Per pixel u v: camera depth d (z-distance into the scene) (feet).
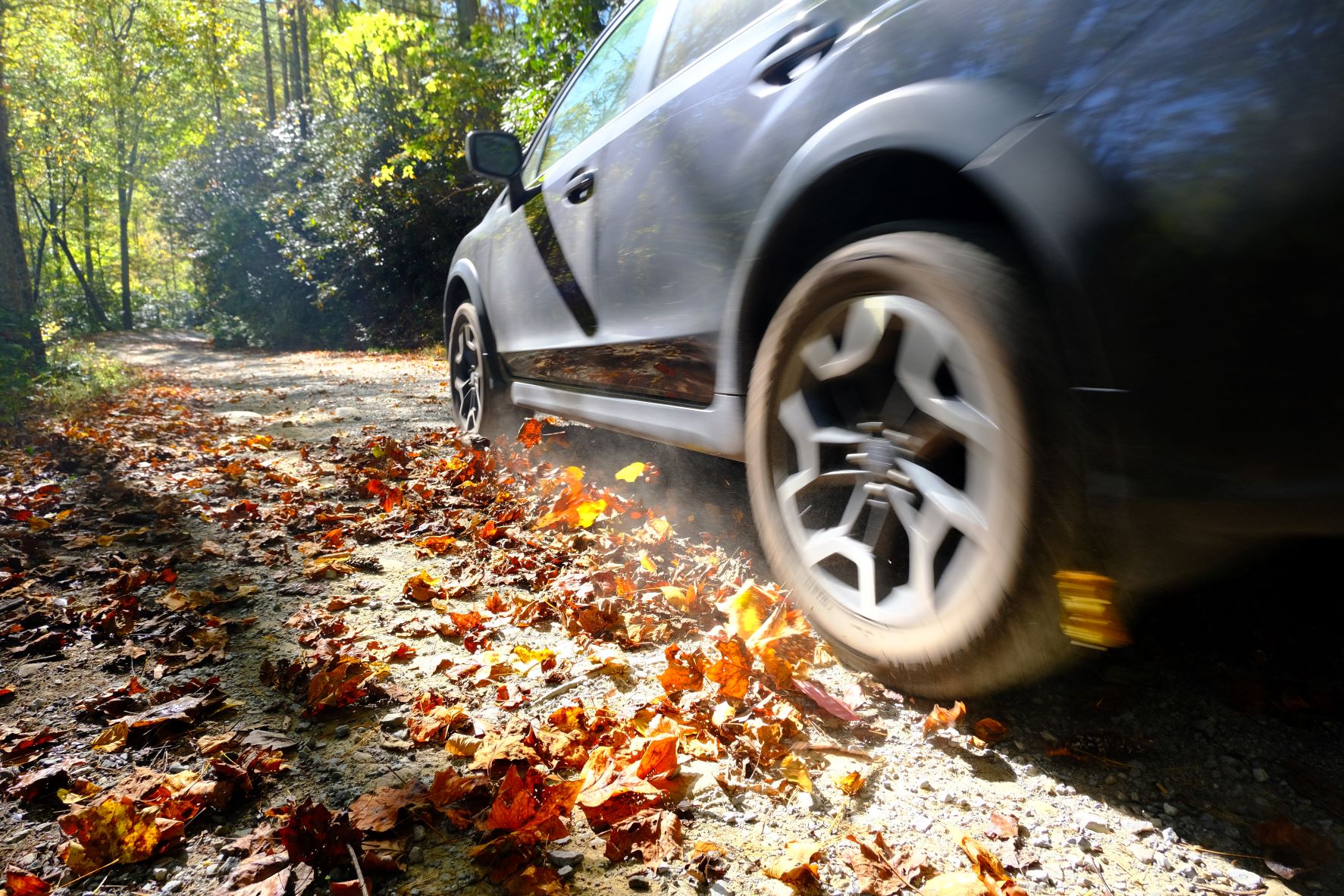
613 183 6.90
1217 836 3.32
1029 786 3.66
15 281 21.30
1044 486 3.39
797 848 3.25
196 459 11.03
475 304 10.86
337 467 10.12
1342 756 3.73
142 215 103.55
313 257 46.24
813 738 4.00
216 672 4.77
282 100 86.94
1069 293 3.23
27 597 5.82
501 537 7.00
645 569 5.83
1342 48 2.59
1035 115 3.38
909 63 4.08
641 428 6.68
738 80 5.39
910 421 4.11
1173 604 4.76
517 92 25.79
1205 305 2.89
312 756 3.95
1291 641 4.45
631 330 6.63
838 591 4.45
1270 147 2.71
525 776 3.68
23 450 11.52
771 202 4.85
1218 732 3.90
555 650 4.96
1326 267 2.64
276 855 3.22
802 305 4.66
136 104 63.31
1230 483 2.97
